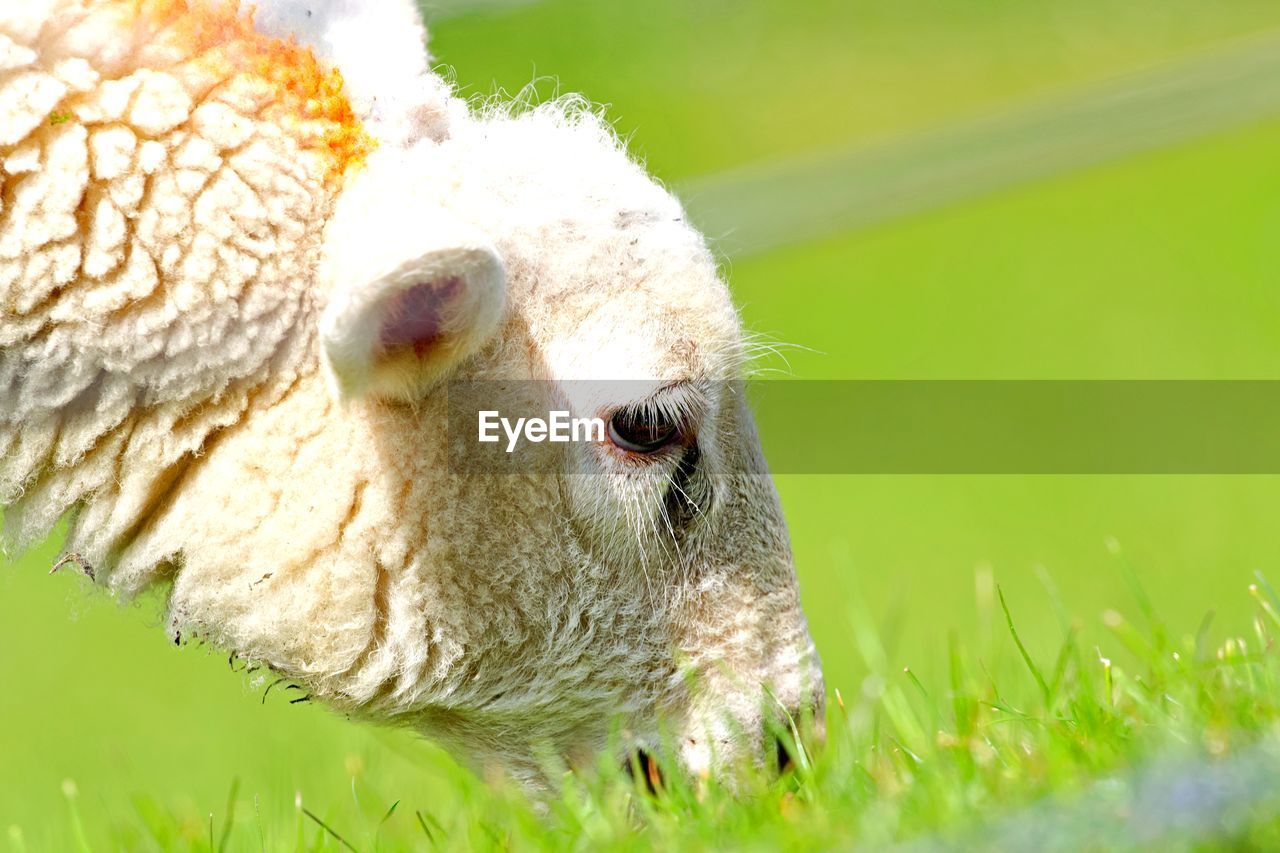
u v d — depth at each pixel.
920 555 19.38
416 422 6.00
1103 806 4.75
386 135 6.12
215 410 5.92
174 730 17.12
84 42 5.73
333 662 6.11
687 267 6.30
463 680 6.30
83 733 17.30
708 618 6.59
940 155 31.53
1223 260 29.11
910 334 26.95
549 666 6.38
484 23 28.17
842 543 9.27
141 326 5.77
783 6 39.72
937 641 14.12
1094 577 16.70
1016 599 16.36
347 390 5.40
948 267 29.88
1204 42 37.75
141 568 6.11
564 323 6.11
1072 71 36.34
